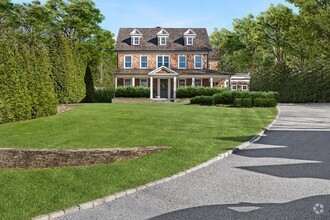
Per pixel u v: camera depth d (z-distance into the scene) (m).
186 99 29.95
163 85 34.44
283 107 23.20
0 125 11.89
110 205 4.54
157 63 34.94
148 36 36.56
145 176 5.80
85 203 4.48
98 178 5.62
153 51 34.81
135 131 10.77
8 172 5.96
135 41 35.50
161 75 32.16
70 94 21.31
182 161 6.89
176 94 30.81
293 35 30.95
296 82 30.95
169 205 4.55
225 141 9.12
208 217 4.12
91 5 37.75
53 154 7.71
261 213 4.23
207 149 8.04
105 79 61.62
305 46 31.92
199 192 5.09
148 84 34.50
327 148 8.55
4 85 12.42
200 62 34.88
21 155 7.69
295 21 30.17
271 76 33.88
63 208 4.30
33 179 5.50
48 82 15.88
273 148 8.56
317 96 29.42
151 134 10.16
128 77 33.78
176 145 8.42
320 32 28.19
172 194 5.00
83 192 4.91
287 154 7.86
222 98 23.44
